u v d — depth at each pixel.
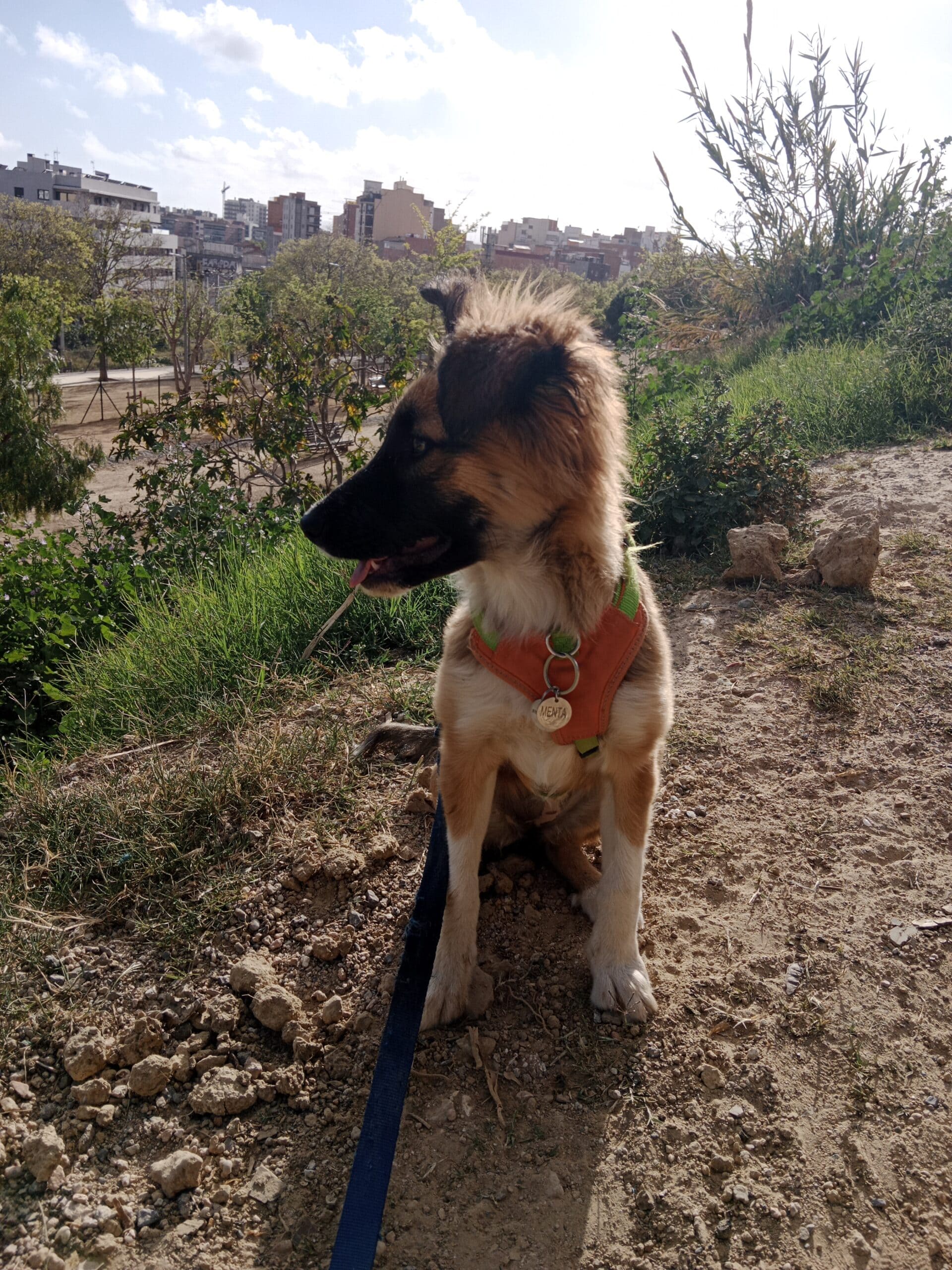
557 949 0.80
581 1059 0.70
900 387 2.29
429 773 0.97
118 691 1.29
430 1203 0.60
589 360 0.66
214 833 0.91
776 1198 0.60
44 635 1.72
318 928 0.81
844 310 3.33
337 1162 0.63
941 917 0.80
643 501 1.62
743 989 0.75
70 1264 0.57
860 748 1.02
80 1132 0.65
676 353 3.66
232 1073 0.68
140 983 0.76
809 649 1.21
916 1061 0.68
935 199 3.80
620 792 0.75
